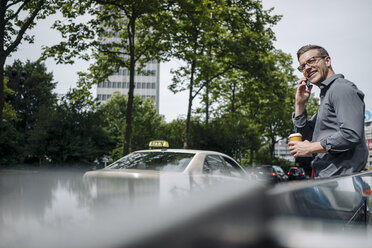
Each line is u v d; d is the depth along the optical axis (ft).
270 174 78.54
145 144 73.05
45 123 65.87
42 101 138.62
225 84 94.94
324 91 8.25
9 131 84.89
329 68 8.81
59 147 65.36
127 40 66.18
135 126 74.54
